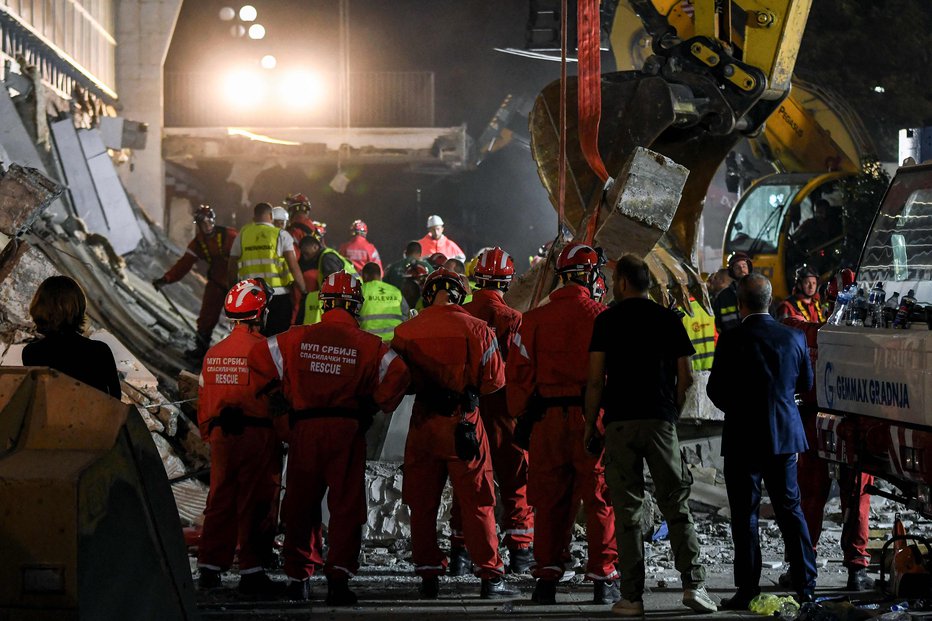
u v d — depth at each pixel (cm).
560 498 1566
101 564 930
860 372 1541
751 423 1486
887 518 2220
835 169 5084
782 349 1491
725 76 2633
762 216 4969
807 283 2469
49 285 1325
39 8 6462
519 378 1574
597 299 1783
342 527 1551
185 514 2131
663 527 2075
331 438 1554
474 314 1842
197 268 7538
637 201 2133
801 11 2691
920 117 7750
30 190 2439
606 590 1556
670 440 1456
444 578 1794
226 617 1445
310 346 1565
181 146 8750
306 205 3419
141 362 2905
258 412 1625
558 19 4084
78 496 904
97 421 980
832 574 1788
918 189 1667
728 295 3272
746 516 1502
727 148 2769
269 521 1642
